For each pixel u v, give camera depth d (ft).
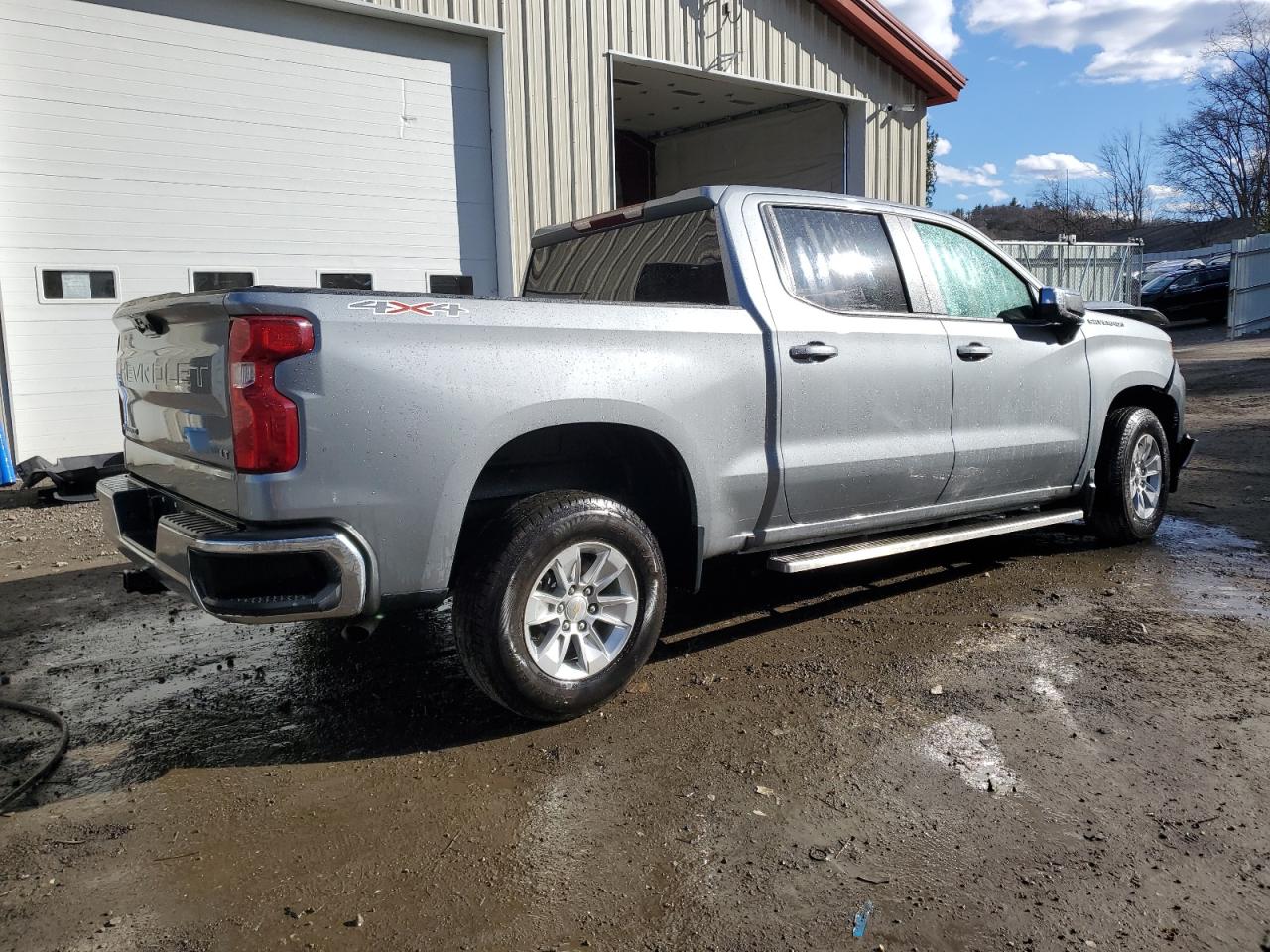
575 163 34.86
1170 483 19.74
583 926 7.61
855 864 8.36
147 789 9.93
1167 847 8.50
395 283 31.94
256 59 28.58
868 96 45.88
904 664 12.86
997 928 7.47
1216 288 81.15
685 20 37.76
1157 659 12.80
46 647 14.37
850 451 13.71
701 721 11.27
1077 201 201.98
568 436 12.39
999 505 16.39
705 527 12.35
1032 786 9.59
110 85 26.35
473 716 11.62
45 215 25.71
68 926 7.66
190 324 10.17
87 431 26.96
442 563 10.19
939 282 15.37
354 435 9.53
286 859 8.61
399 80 31.32
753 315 12.76
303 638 14.70
